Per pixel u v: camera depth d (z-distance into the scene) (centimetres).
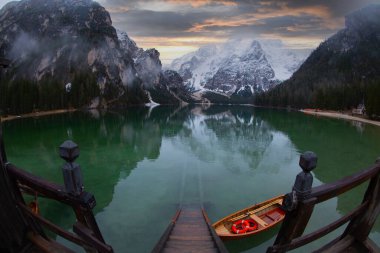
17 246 639
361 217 660
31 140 5916
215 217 2434
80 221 581
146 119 11050
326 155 4947
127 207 2611
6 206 613
